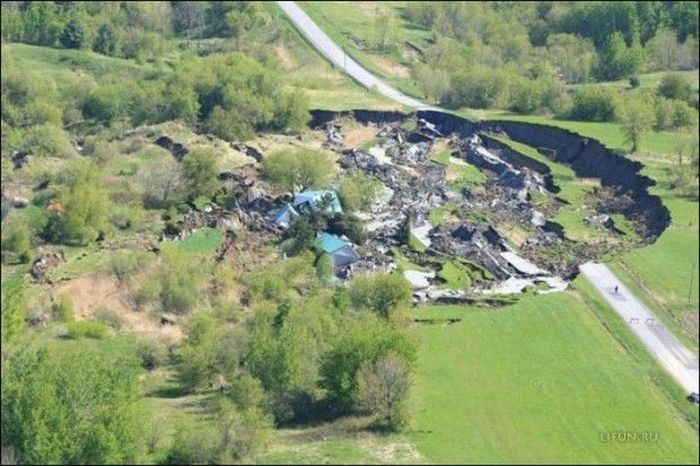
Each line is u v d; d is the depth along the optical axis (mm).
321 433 116562
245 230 194875
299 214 196375
